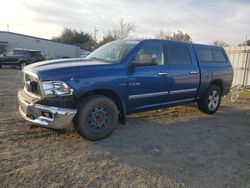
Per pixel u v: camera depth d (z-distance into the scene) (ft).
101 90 15.28
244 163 13.55
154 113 22.82
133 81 16.42
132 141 15.66
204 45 22.91
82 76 14.29
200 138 17.02
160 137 16.69
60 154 13.30
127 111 16.94
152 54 17.62
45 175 11.11
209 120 21.88
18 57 72.18
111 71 15.43
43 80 13.66
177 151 14.57
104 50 18.52
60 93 13.70
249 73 40.50
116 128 17.97
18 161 12.25
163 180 11.28
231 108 27.78
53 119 13.57
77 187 10.37
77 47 160.25
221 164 13.24
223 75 24.06
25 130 16.51
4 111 21.09
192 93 21.16
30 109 14.16
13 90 32.37
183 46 20.54
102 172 11.68
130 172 11.83
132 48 16.99
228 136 17.83
